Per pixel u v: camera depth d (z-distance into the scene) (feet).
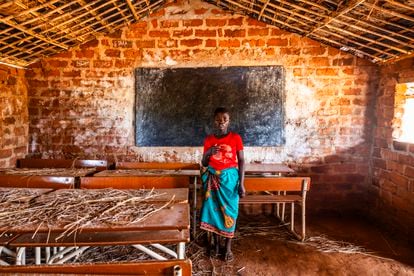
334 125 15.16
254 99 15.15
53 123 15.24
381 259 11.11
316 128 15.20
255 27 14.96
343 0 10.48
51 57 15.03
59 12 11.19
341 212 15.52
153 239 6.71
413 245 12.18
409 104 13.42
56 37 13.34
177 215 6.97
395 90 13.39
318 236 13.07
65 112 15.23
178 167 14.10
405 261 10.98
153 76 15.16
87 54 15.06
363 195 15.47
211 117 15.24
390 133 13.69
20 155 14.66
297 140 15.25
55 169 12.71
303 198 12.36
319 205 15.51
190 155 15.37
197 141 15.34
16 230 6.02
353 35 12.78
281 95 15.11
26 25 11.37
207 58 15.10
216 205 10.59
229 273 10.10
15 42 12.09
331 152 15.26
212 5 14.96
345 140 15.20
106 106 15.24
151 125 15.30
